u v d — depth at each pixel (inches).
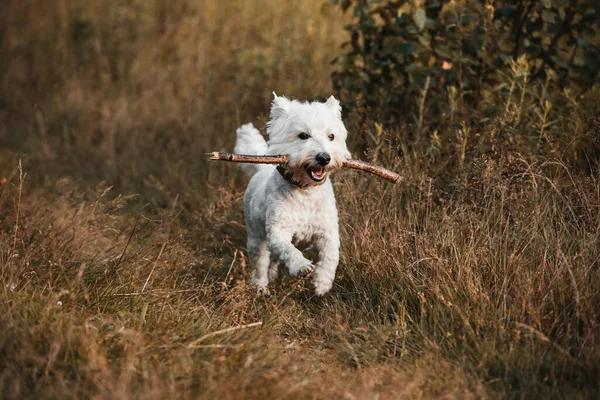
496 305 155.1
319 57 339.6
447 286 159.6
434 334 149.4
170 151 306.2
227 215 229.8
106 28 423.8
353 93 251.4
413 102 243.0
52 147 327.6
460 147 202.2
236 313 163.3
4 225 194.2
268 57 333.4
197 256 211.9
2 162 301.3
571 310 149.8
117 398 113.7
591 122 199.0
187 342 139.1
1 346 127.9
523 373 134.0
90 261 179.5
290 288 182.4
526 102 216.7
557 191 173.8
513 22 234.4
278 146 176.6
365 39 253.1
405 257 177.0
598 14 231.1
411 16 238.5
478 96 230.2
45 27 445.4
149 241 203.5
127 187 279.7
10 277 155.3
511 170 190.2
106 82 378.0
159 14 430.0
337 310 169.9
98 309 153.6
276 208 176.4
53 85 389.4
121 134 327.9
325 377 137.7
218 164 273.6
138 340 132.9
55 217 206.8
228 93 333.4
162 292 164.9
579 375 132.8
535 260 164.2
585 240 162.9
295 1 404.5
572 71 232.8
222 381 123.4
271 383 126.3
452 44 233.6
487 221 173.9
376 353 147.5
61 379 119.2
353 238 191.6
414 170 208.2
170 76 372.2
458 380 133.3
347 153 180.7
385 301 166.4
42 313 138.6
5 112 376.2
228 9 411.8
